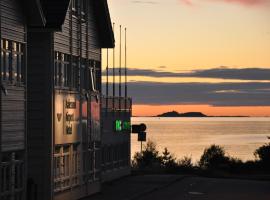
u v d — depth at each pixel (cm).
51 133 3772
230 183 5631
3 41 3195
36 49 3762
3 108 3183
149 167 7406
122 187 5019
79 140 4269
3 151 3184
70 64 4094
